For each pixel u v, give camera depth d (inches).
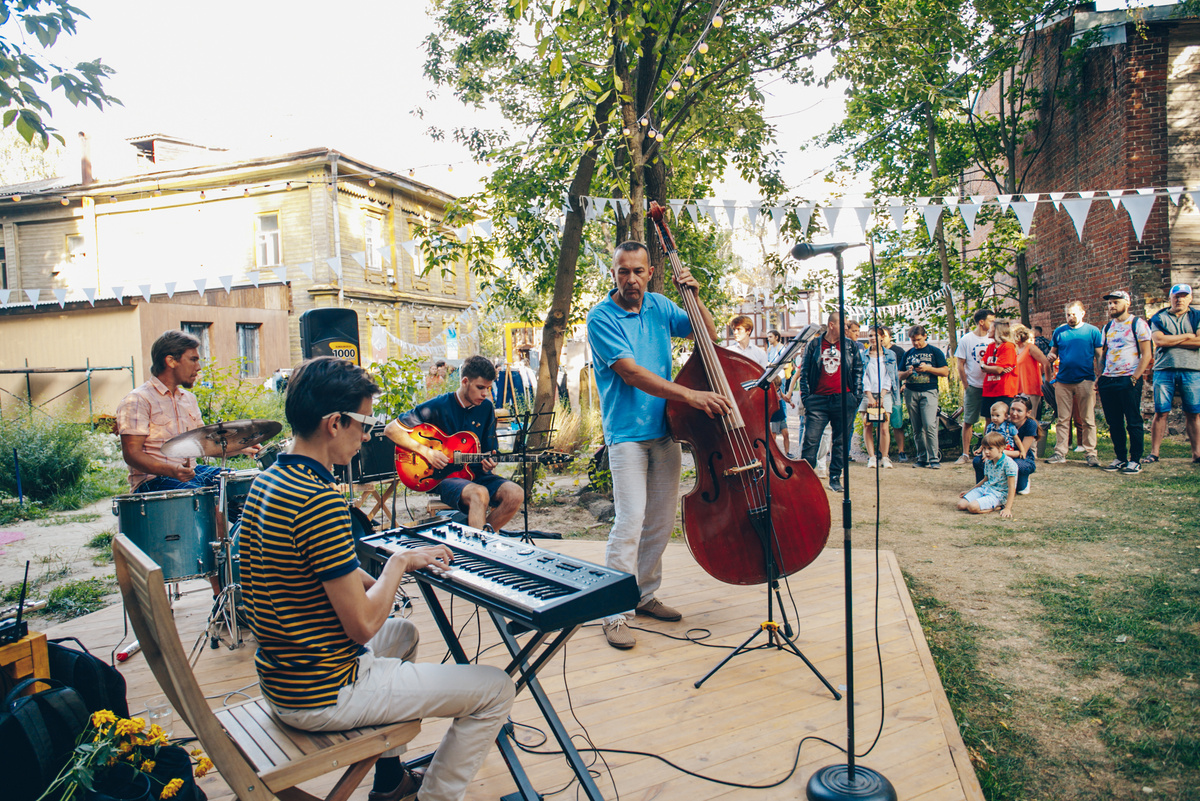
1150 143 378.6
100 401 538.6
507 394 318.0
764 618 136.9
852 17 262.7
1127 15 377.1
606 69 251.1
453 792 70.7
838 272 80.4
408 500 281.4
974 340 314.0
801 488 124.0
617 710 103.9
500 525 155.5
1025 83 490.0
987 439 231.3
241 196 674.2
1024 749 97.7
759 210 203.6
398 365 232.8
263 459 188.7
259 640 64.4
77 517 282.8
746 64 266.1
